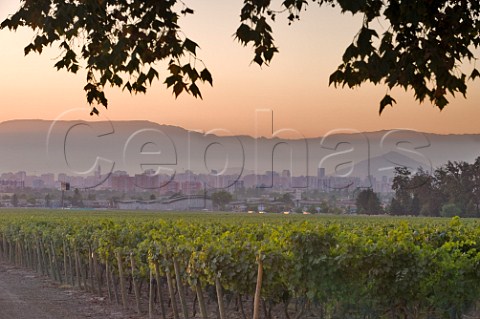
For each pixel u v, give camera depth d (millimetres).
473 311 13875
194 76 7738
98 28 8398
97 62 8055
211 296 16891
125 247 19969
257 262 13312
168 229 25109
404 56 7129
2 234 42969
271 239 15492
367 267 12133
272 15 7402
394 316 12250
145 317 17656
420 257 12008
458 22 7320
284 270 13078
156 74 8320
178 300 20625
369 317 12305
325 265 12367
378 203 120188
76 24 8070
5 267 35531
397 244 12344
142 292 23719
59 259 28516
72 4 7688
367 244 12625
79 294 22766
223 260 13977
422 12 6945
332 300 12516
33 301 20547
